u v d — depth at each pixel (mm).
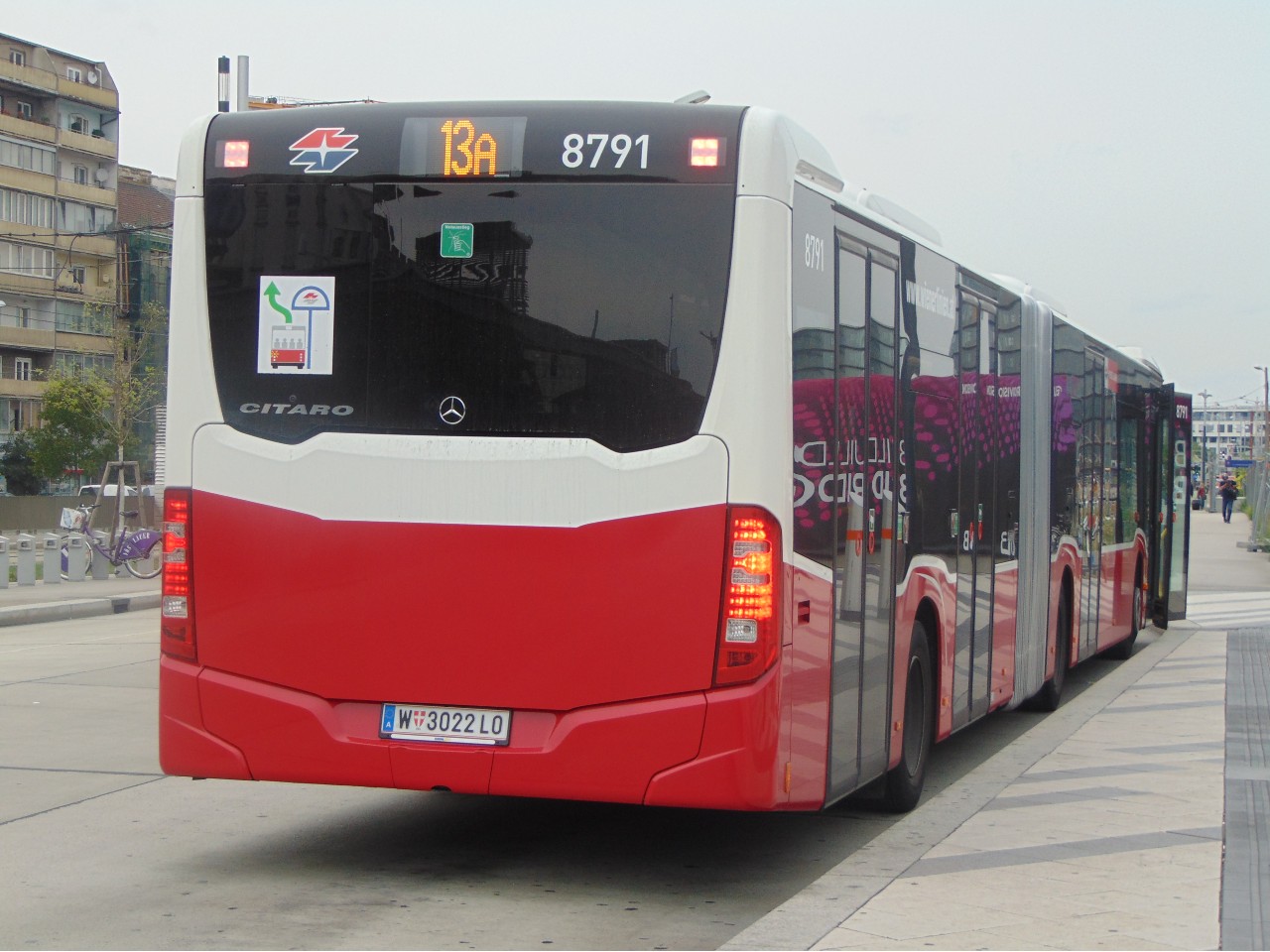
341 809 8664
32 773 9680
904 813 8617
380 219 6598
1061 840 7449
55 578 27672
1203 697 13477
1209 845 7328
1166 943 5590
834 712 6992
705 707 6168
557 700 6309
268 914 6375
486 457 6398
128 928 6141
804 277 6598
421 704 6461
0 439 89125
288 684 6602
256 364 6699
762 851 7730
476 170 6500
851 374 7270
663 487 6238
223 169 6781
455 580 6414
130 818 8383
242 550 6664
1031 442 11805
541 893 6797
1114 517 15844
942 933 5711
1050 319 12438
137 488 31297
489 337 6453
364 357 6582
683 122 6371
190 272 6797
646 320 6316
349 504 6539
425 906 6535
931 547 8789
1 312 90125
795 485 6414
